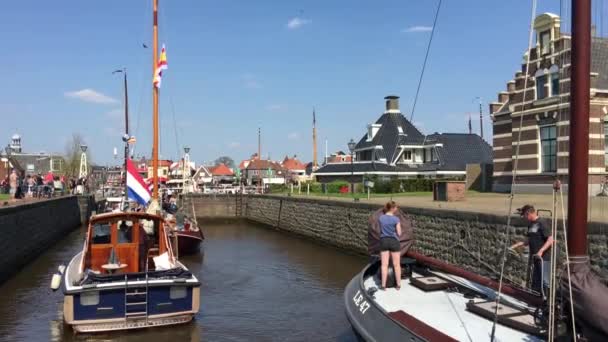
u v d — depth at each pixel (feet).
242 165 323.57
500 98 90.94
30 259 65.41
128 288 34.22
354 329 25.39
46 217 78.43
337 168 154.92
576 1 19.25
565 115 64.39
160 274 35.78
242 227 120.57
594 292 17.57
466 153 146.41
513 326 21.77
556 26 76.28
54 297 45.27
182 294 35.81
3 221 52.80
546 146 78.28
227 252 76.18
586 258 19.07
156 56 70.64
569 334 18.63
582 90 19.21
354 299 27.76
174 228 65.26
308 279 54.65
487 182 98.02
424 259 29.53
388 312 24.08
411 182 118.11
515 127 84.23
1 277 51.37
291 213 102.68
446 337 20.53
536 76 79.46
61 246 80.53
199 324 37.42
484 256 44.75
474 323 22.86
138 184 56.18
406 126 155.33
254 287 50.85
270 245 84.53
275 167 292.61
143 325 35.17
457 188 69.62
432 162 145.28
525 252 39.17
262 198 125.49
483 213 45.03
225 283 52.90
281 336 35.04
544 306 20.98
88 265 40.88
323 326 37.32
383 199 82.53
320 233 86.12
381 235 28.96
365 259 67.41
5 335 34.53
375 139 152.35
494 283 24.62
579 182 19.31
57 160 251.60
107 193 156.87
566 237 18.86
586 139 19.29
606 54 76.54
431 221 53.88
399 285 28.53
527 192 81.25
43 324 37.14
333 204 80.84
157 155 69.46
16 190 90.43
